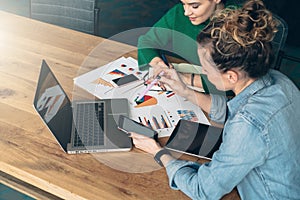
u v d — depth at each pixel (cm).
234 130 140
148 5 439
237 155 138
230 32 142
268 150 140
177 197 144
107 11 422
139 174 151
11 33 225
